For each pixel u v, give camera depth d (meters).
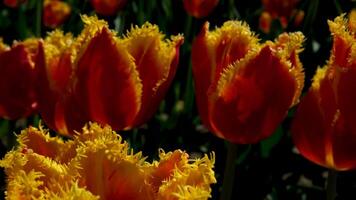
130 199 0.48
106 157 0.48
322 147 0.62
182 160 0.49
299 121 0.63
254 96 0.63
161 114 1.39
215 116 0.64
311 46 1.06
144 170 0.49
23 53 0.79
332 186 0.66
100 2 1.17
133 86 0.64
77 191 0.43
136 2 1.42
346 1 1.21
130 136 0.99
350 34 0.65
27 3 1.77
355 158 0.62
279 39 0.67
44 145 0.51
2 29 1.73
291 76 0.63
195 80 0.65
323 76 0.62
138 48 0.65
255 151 0.99
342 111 0.61
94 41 0.63
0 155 1.03
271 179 0.95
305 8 1.09
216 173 0.96
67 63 0.66
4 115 0.82
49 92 0.66
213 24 1.43
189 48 1.34
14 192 0.45
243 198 0.91
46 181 0.47
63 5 1.48
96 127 0.50
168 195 0.47
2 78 0.79
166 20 1.45
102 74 0.63
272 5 1.25
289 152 1.00
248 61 0.62
